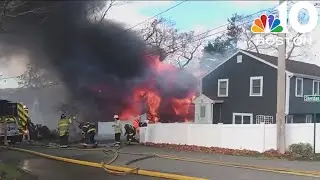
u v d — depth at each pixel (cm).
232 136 1744
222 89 2878
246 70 2731
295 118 2566
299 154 1514
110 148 1853
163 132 2059
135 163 1310
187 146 1847
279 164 1263
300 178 1000
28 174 1028
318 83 2753
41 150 1766
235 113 2780
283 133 1553
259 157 1466
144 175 1108
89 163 1309
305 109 2628
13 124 2142
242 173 1085
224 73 2877
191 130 1916
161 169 1170
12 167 1035
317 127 1741
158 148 1845
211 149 1708
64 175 1107
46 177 1072
